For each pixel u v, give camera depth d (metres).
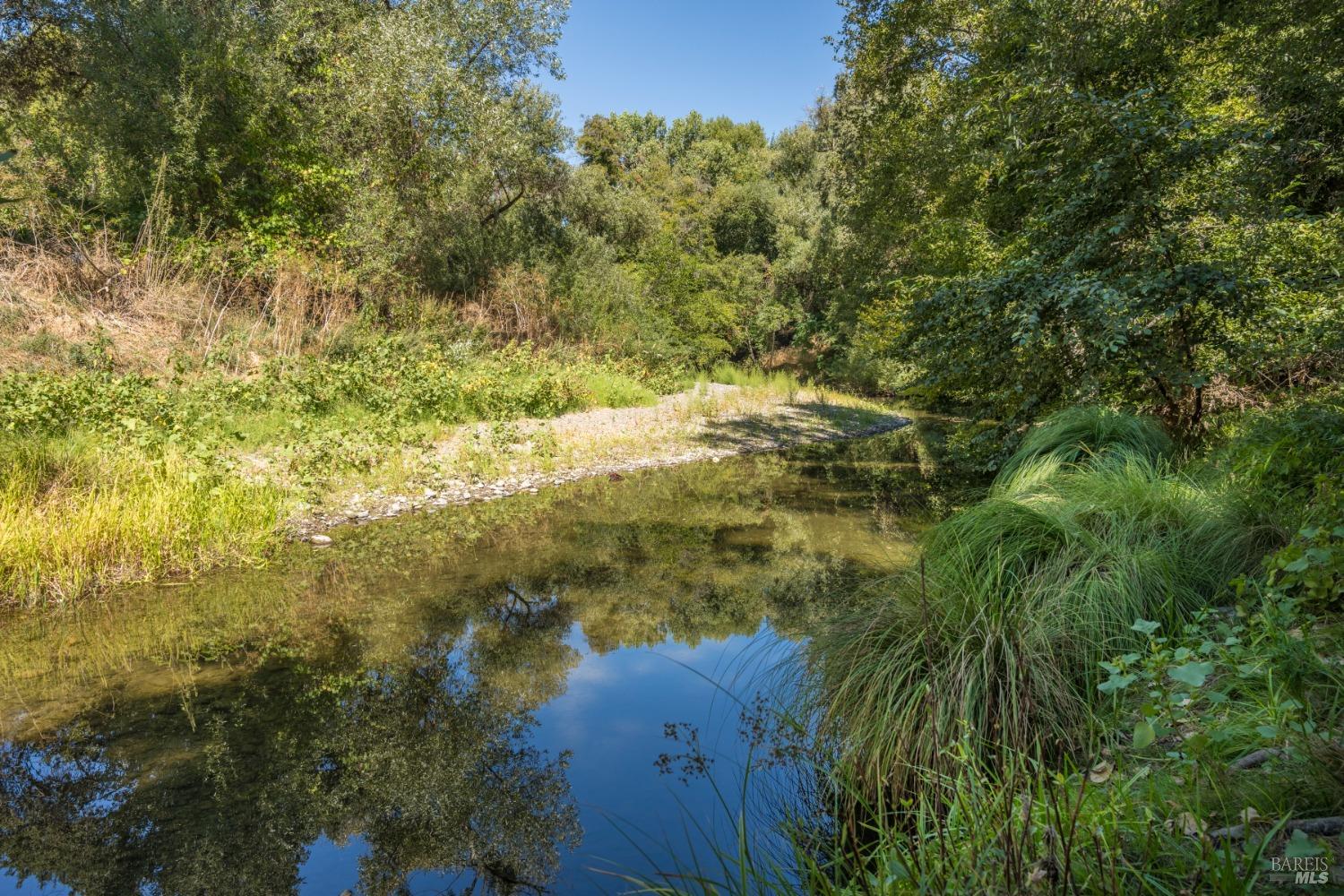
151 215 12.11
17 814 3.10
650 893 2.60
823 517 8.27
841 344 26.66
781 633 4.93
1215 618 3.41
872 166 16.50
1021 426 7.32
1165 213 6.59
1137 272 6.36
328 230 14.37
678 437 13.27
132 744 3.65
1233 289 5.71
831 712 3.36
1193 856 1.89
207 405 9.17
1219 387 7.50
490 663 4.62
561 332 17.67
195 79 13.10
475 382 12.19
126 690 4.22
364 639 4.98
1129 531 4.01
